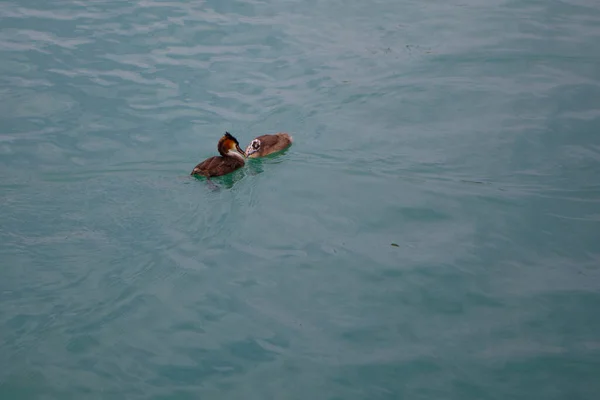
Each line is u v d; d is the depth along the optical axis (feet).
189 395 26.94
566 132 43.96
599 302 31.42
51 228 35.35
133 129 44.21
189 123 44.86
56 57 51.49
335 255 34.45
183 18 57.52
